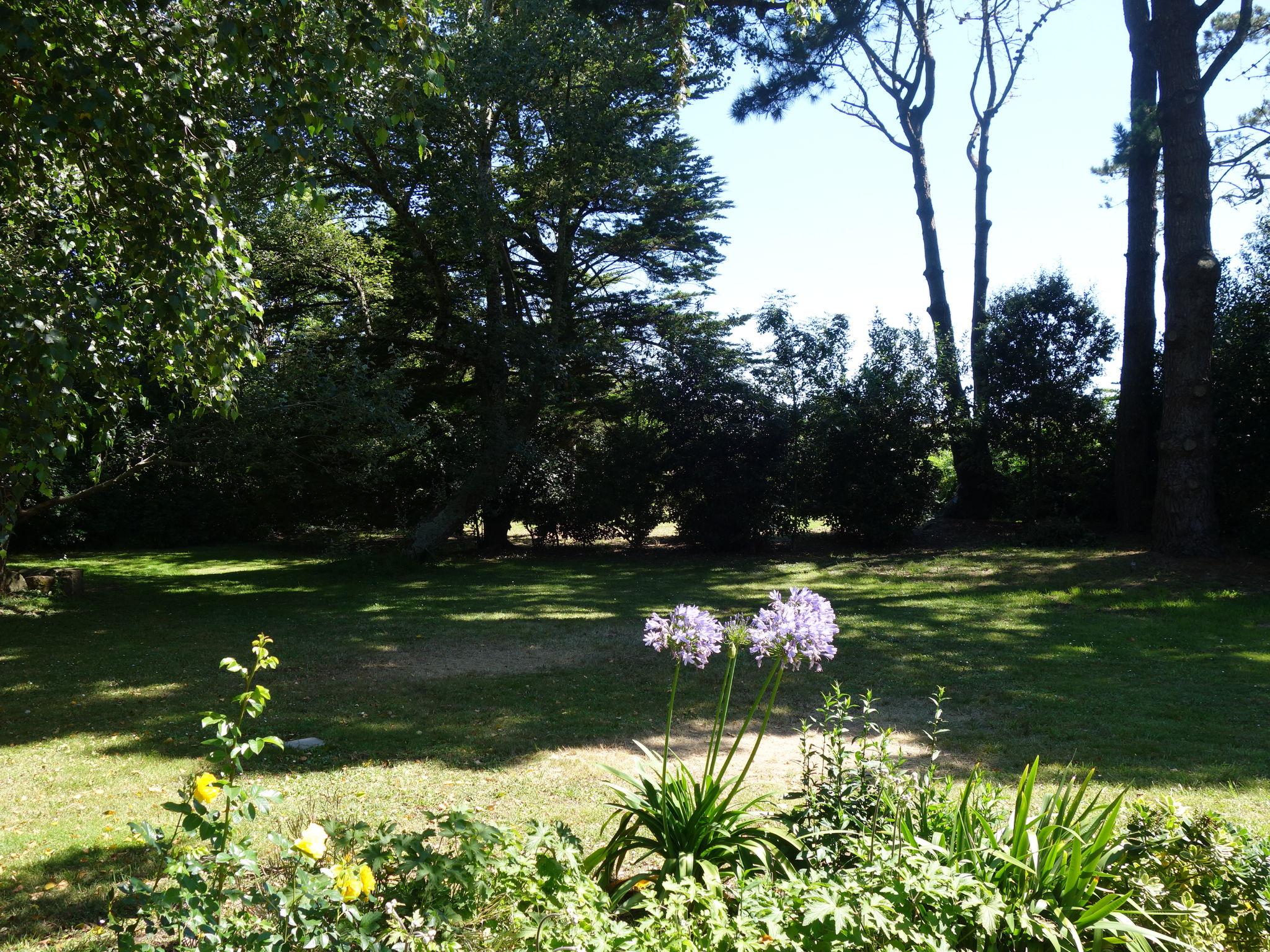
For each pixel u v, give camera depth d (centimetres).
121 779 584
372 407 1482
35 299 470
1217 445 1670
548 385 2034
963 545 1977
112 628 1195
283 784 567
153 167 487
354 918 233
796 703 804
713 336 2506
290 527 2358
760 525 2081
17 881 428
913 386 2002
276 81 492
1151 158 1842
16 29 420
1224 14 2186
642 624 1221
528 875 274
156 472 2000
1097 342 1958
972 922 256
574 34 1880
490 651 1047
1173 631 1141
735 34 2159
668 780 380
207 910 225
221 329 550
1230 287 1756
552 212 2212
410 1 531
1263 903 283
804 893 261
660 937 244
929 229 2384
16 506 477
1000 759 631
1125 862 302
